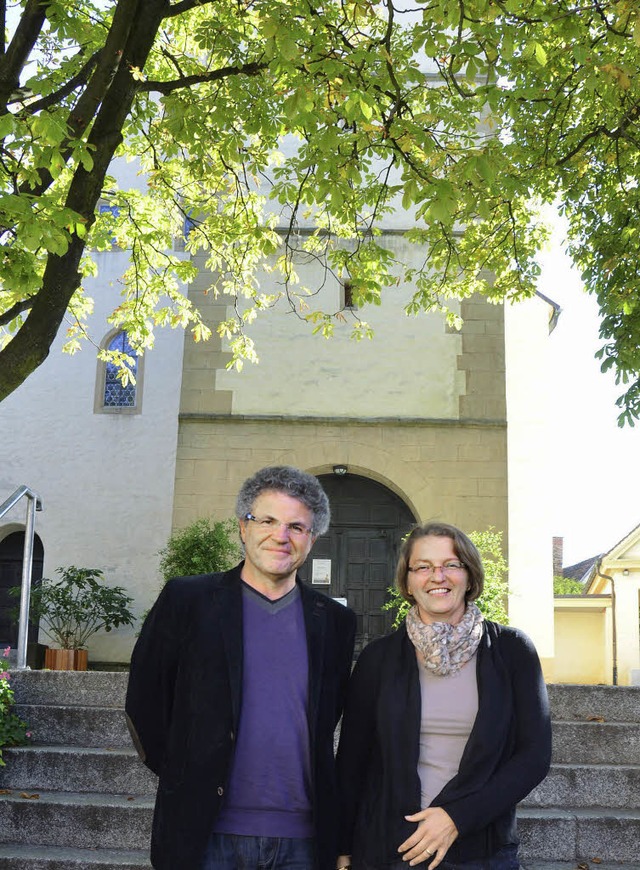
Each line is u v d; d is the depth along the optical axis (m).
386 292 12.57
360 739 2.86
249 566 2.88
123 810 4.44
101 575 11.69
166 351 12.52
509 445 12.17
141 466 12.20
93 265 9.20
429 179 5.25
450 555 2.86
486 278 12.58
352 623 2.96
